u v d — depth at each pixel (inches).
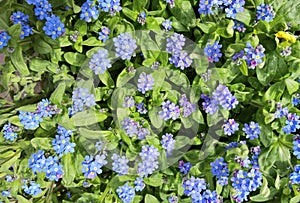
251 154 27.0
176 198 26.5
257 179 25.5
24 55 27.8
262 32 26.5
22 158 28.0
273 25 26.5
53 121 26.5
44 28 25.9
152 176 26.8
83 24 26.6
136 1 26.4
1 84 28.4
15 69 27.1
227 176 26.1
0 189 27.2
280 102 26.1
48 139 26.2
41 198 27.8
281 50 26.0
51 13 26.7
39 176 26.8
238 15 26.2
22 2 28.3
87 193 27.0
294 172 25.7
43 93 28.4
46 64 27.1
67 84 27.2
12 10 27.2
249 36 26.1
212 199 26.1
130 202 27.0
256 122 27.0
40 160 25.6
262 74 26.4
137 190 26.4
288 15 26.4
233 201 26.5
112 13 26.0
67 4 26.5
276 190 26.7
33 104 26.8
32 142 25.9
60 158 26.9
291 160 27.0
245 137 27.4
